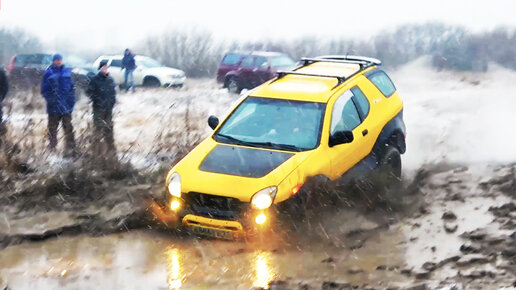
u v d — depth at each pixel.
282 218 7.79
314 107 9.00
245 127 8.96
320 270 7.09
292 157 8.26
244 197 7.71
